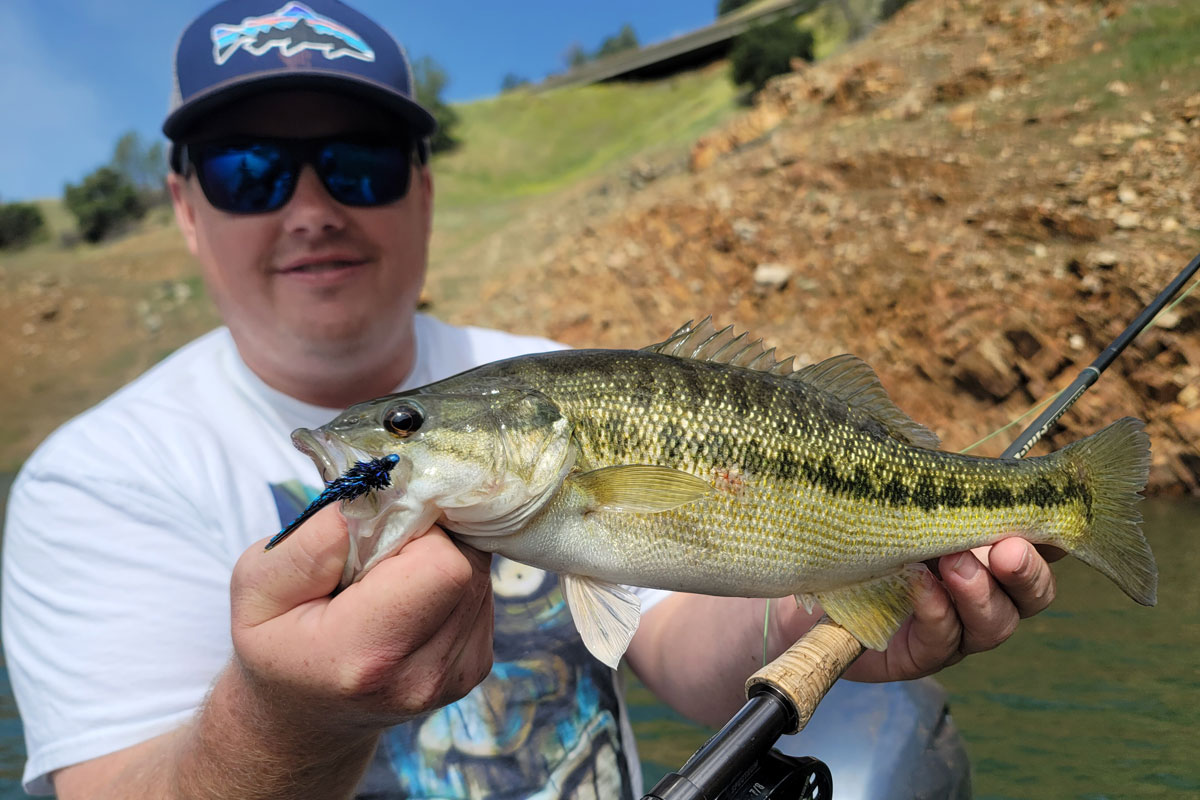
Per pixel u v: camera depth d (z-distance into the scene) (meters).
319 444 0.37
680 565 0.42
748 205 3.21
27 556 0.48
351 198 0.52
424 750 0.46
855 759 0.61
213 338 0.58
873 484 0.46
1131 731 0.80
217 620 0.47
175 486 0.48
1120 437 0.52
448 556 0.32
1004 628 0.44
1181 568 1.23
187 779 0.37
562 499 0.40
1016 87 3.12
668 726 0.95
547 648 0.50
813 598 0.45
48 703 0.44
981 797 0.71
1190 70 2.72
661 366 0.43
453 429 0.38
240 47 0.51
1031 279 2.16
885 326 2.40
